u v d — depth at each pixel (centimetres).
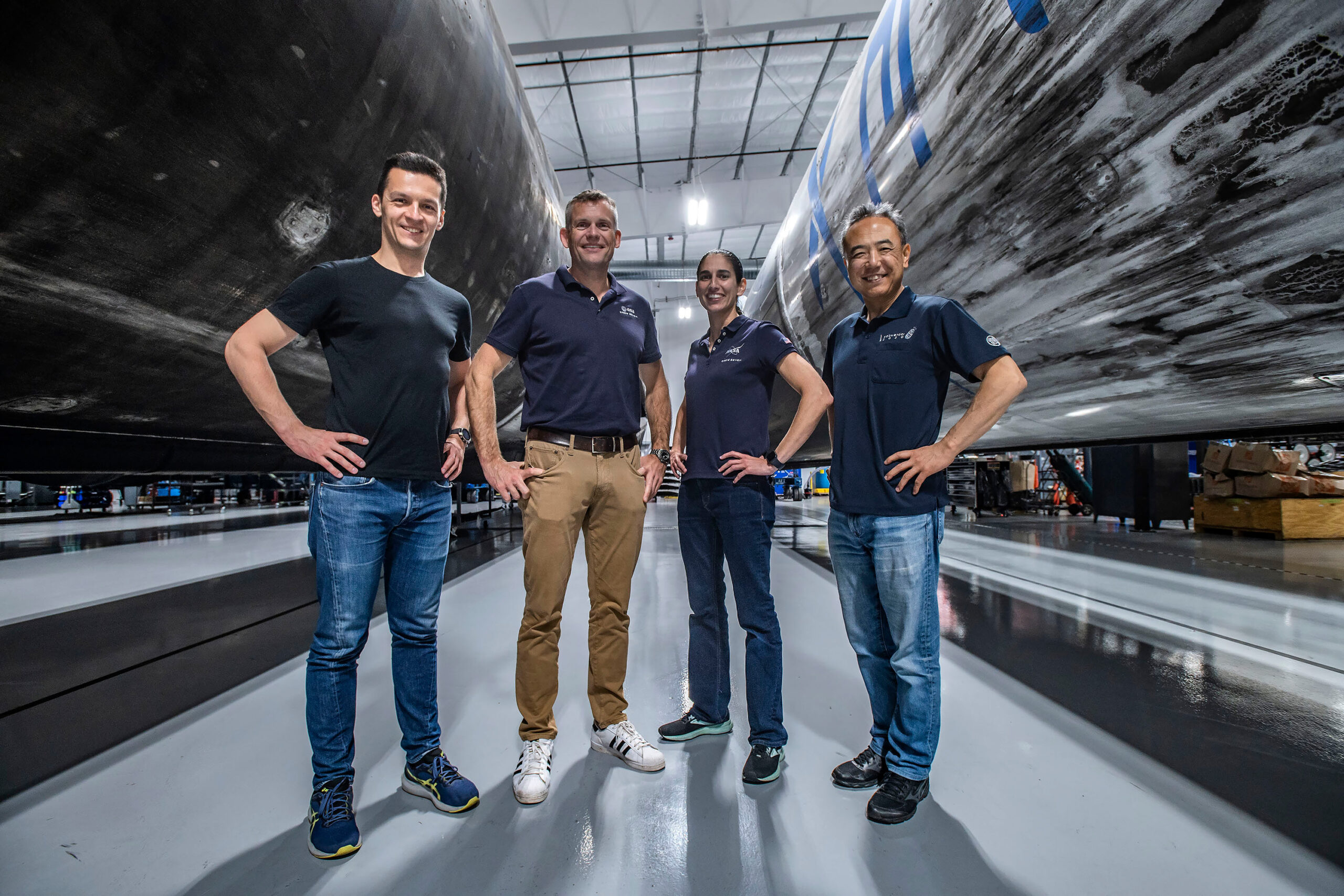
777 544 585
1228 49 110
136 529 816
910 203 202
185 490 1388
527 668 146
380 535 128
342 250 171
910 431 134
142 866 110
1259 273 131
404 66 163
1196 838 116
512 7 748
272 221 150
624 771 146
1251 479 636
